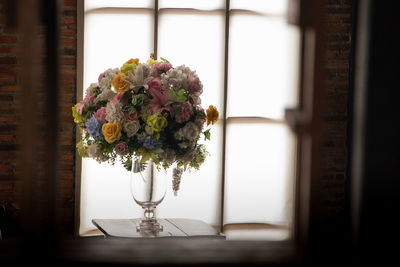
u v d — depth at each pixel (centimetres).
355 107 81
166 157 266
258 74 461
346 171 452
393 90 78
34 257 77
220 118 459
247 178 464
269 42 459
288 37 456
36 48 75
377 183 79
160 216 455
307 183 80
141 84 259
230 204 462
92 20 443
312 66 79
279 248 82
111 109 258
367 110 79
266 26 458
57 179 77
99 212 446
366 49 79
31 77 75
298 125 81
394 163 78
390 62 78
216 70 459
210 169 460
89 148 271
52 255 78
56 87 76
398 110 79
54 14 75
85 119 278
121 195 448
